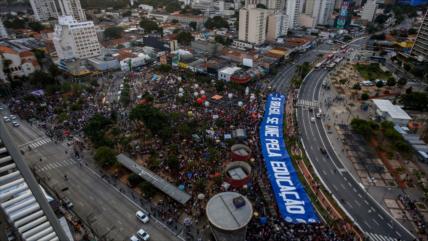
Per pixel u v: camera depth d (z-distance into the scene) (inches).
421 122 4192.9
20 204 1006.4
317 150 3590.1
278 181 2886.3
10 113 4404.5
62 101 4781.0
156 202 2677.2
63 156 3385.8
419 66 6397.6
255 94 5024.6
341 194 2832.2
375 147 3627.0
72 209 2600.9
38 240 1073.5
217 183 2859.3
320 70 6791.3
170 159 2970.0
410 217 2546.8
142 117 3599.9
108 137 3668.8
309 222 2397.9
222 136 3636.8
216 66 6107.3
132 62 6638.8
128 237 2314.2
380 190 2888.8
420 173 3105.3
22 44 7509.8
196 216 2500.0
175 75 6092.5
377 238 2326.5
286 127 4074.8
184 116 4136.3
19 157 998.4
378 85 5447.8
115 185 2910.9
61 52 6437.0
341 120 4347.9
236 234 1989.4
